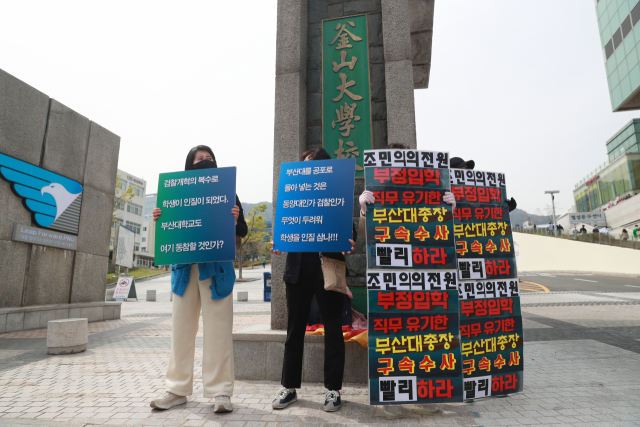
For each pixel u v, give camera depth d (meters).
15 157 7.55
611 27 36.88
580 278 21.69
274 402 2.72
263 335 3.57
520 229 44.81
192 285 2.87
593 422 2.40
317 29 4.54
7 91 7.45
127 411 2.70
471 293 2.93
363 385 3.32
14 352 5.22
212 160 3.26
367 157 2.91
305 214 2.98
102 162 9.95
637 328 6.40
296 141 4.05
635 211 38.00
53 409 2.74
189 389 2.83
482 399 2.91
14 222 7.50
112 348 5.53
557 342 5.39
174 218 2.98
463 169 3.16
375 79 4.27
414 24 7.00
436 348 2.65
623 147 46.19
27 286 7.71
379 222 2.79
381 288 2.68
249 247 57.75
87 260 9.29
